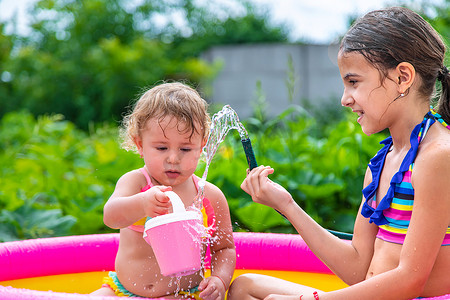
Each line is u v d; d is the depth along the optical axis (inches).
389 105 63.7
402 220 63.5
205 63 447.5
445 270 61.3
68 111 416.2
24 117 263.6
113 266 98.1
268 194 70.9
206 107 76.7
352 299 59.6
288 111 150.9
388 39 62.8
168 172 71.0
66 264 95.7
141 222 73.1
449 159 58.7
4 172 184.7
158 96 71.8
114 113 404.8
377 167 70.7
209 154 73.9
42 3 446.3
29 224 126.3
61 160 171.3
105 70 406.0
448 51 71.1
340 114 329.1
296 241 96.8
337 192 136.9
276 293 67.5
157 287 72.2
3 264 90.1
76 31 446.9
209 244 77.9
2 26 419.2
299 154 153.6
